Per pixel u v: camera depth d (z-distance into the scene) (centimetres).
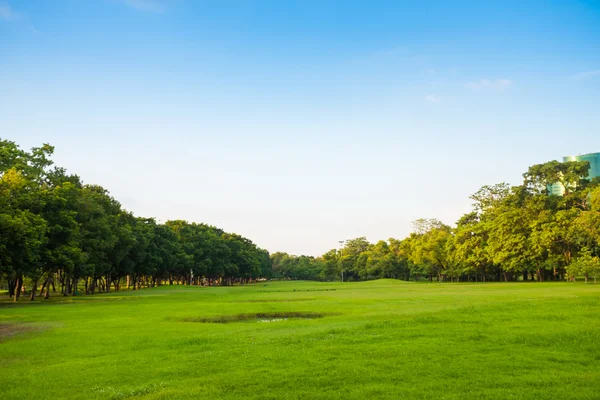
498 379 1145
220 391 1113
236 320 2964
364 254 18138
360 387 1112
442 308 2831
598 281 7625
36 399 1116
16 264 4731
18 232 4297
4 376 1350
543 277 9181
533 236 8256
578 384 1094
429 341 1648
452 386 1097
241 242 16788
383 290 6962
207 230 14812
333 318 2631
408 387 1099
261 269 19550
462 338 1677
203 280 16600
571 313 2128
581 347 1470
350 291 7050
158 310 3706
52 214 5534
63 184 6131
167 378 1277
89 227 6606
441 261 12381
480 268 10762
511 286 6712
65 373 1373
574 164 9162
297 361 1405
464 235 10481
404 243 14450
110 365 1470
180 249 11656
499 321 2030
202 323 2708
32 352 1761
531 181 9906
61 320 2970
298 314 3284
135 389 1159
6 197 4769
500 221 9069
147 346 1823
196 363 1444
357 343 1667
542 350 1462
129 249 7981
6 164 5169
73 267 5634
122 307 4122
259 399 1048
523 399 993
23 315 3369
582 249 7294
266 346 1684
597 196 6994
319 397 1046
